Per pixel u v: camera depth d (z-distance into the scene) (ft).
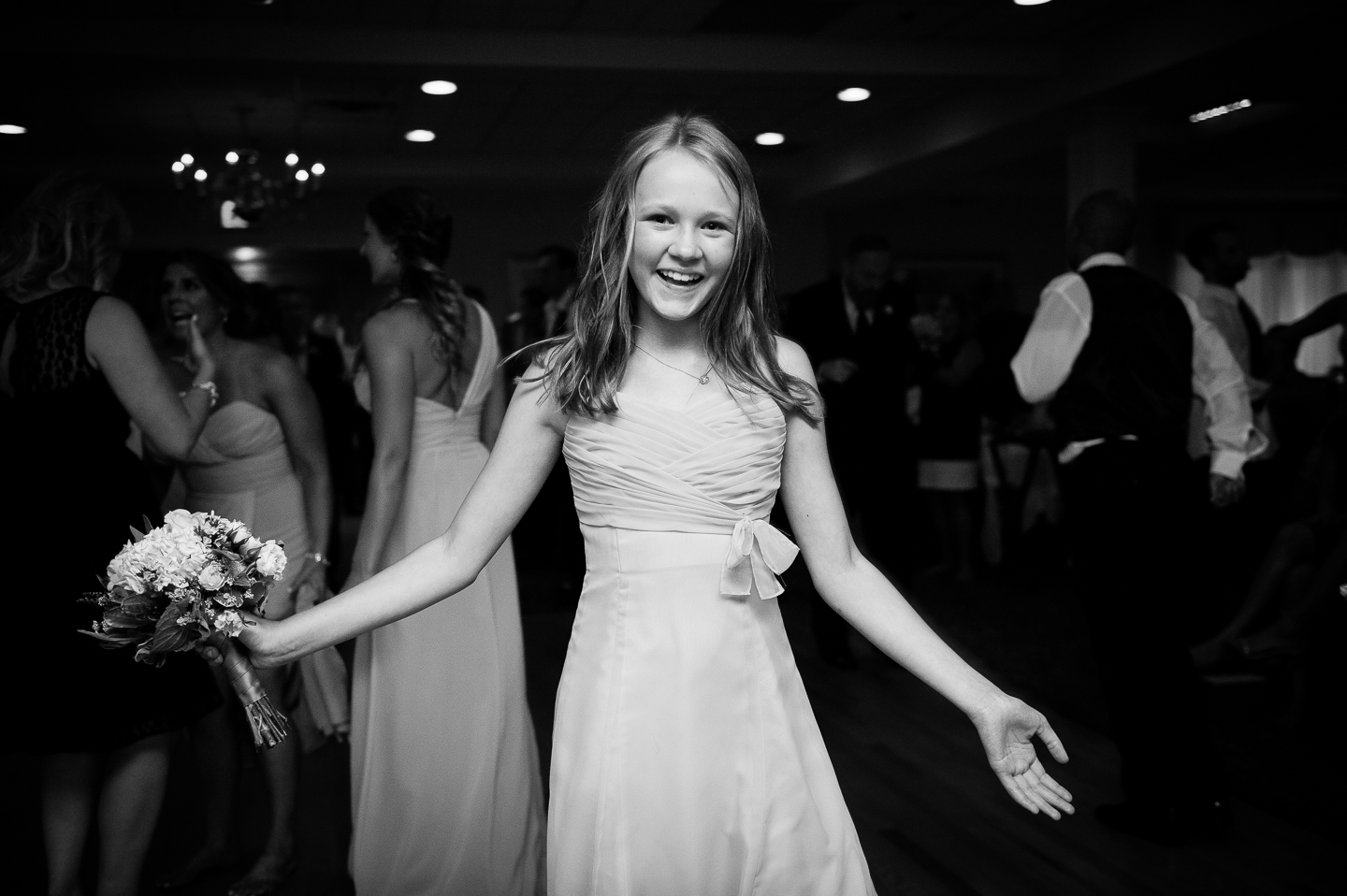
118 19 21.76
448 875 8.46
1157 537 10.37
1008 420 22.39
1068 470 10.73
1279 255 47.98
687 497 5.13
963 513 22.44
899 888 9.64
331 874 9.87
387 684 8.54
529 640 18.51
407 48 22.89
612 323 5.17
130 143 34.60
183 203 40.52
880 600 5.33
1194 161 38.70
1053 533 23.61
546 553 25.29
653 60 23.85
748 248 5.18
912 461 18.15
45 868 10.09
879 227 45.55
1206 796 10.46
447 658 8.54
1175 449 10.48
